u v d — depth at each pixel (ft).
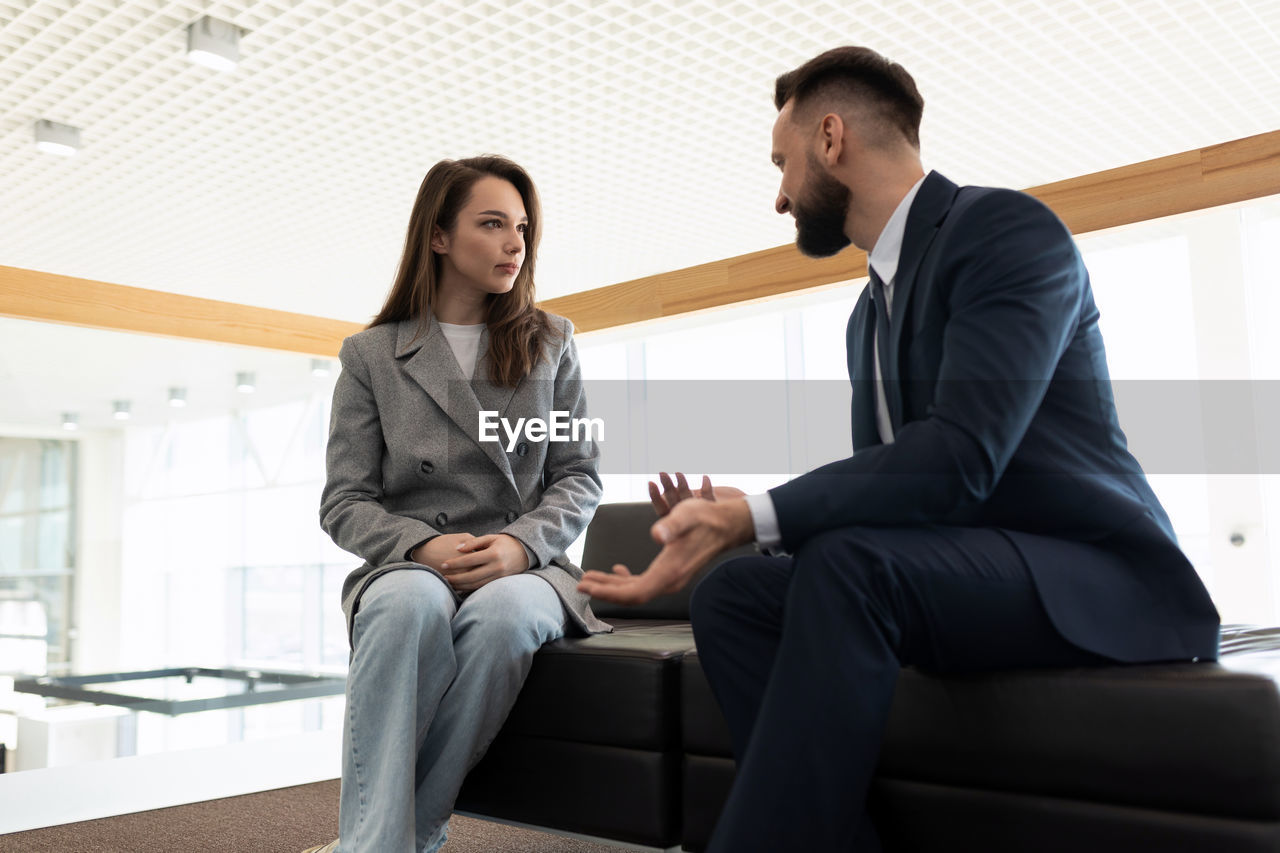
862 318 4.63
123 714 10.09
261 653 11.30
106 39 7.22
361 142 8.88
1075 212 10.27
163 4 6.84
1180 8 7.15
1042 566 3.67
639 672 5.23
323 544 12.31
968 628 3.67
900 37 7.53
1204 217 9.87
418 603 5.08
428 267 6.26
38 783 9.26
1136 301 10.73
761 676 4.20
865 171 4.33
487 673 5.27
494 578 5.57
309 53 7.46
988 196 3.92
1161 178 9.77
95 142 8.69
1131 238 10.63
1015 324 3.55
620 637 5.91
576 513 6.02
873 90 4.34
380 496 6.06
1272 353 9.77
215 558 11.20
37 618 9.75
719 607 4.34
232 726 10.80
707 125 8.82
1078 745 3.79
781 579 4.30
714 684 4.32
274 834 7.95
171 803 9.50
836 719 3.30
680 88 8.16
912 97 4.38
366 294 12.95
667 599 7.83
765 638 4.24
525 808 5.58
